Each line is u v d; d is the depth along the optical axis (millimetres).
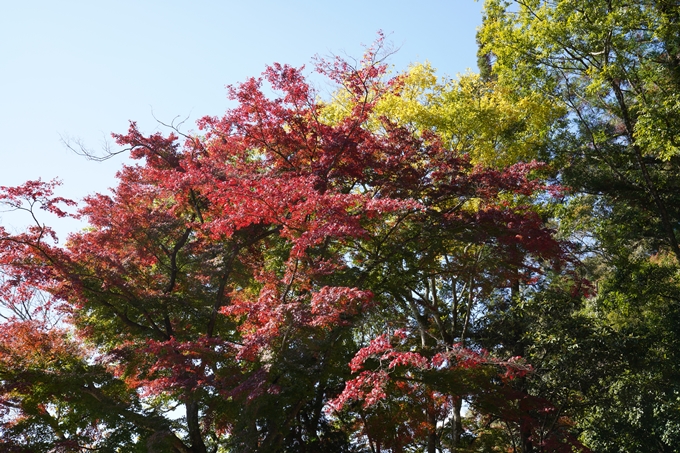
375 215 14070
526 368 12102
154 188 18297
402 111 21797
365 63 17859
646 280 24984
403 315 22594
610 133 25875
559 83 24547
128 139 19359
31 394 15789
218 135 18891
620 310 26328
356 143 17469
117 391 16906
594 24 19812
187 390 14586
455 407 22984
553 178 26281
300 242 13031
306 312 13023
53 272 16375
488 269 18469
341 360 16594
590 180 24500
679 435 21828
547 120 23422
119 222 17375
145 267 19156
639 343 21359
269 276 15523
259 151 18953
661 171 24641
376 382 12008
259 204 13531
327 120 23125
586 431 23766
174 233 18312
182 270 18609
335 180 17891
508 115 22562
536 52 22422
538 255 18281
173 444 16078
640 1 20422
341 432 21656
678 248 22656
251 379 13148
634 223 25406
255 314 13688
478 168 18016
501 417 17219
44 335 16016
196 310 17719
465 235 17359
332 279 16281
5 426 15367
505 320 23391
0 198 15898
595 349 20453
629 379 21422
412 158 18109
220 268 17109
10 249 16156
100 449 15484
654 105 19250
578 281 18953
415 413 19391
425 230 17672
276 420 15930
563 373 20344
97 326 17781
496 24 22984
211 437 20281
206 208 19016
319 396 20000
